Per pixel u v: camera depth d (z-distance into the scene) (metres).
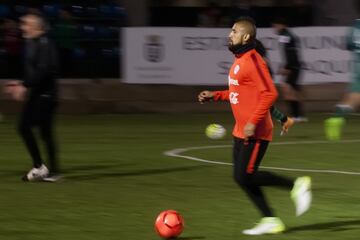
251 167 12.59
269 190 17.09
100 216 14.34
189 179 18.44
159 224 12.56
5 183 17.80
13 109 33.34
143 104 34.38
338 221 14.10
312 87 34.75
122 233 13.00
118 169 19.86
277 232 13.06
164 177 18.70
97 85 34.16
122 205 15.38
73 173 19.20
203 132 27.78
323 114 34.12
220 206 15.33
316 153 22.83
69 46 34.75
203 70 34.34
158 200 15.90
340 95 34.81
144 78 34.25
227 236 12.89
